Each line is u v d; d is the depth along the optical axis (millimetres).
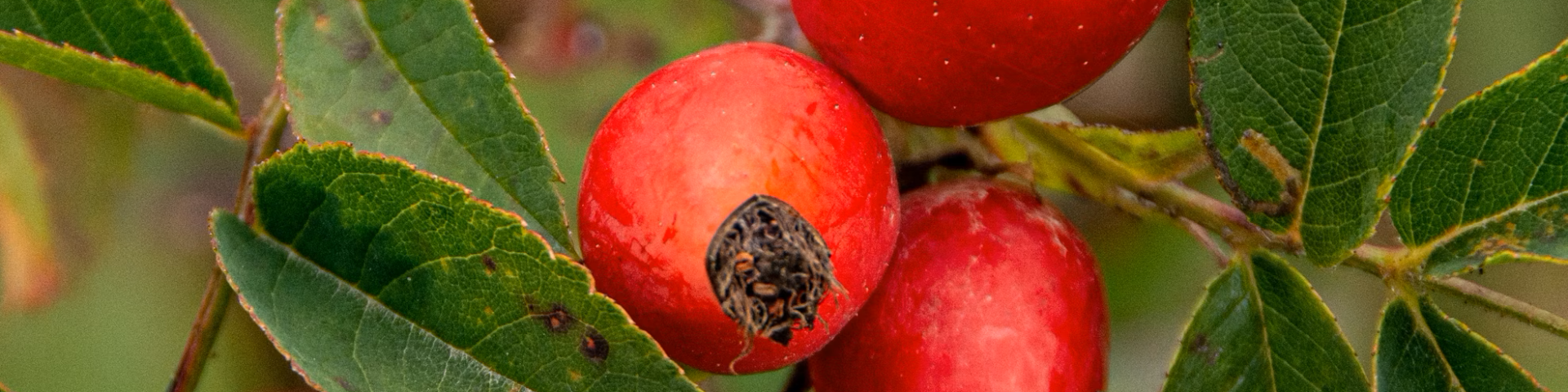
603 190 142
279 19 152
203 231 197
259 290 144
